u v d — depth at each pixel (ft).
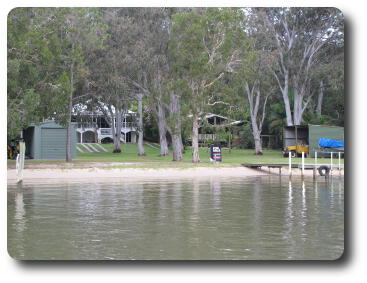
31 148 183.42
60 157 181.78
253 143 277.44
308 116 237.45
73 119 239.30
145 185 105.81
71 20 157.28
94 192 91.25
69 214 66.18
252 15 204.33
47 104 143.33
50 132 180.55
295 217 64.23
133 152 244.63
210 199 81.97
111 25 175.01
